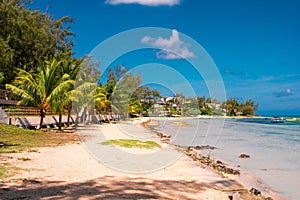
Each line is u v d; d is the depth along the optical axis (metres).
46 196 6.98
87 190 7.83
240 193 9.28
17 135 20.17
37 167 10.45
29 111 28.66
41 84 25.84
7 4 35.56
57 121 32.00
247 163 17.58
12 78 36.84
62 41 48.25
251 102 132.25
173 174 11.55
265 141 31.39
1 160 11.34
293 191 11.52
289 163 17.83
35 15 42.00
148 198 7.61
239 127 57.41
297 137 37.00
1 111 22.83
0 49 31.25
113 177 9.84
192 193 8.84
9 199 6.58
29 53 37.72
